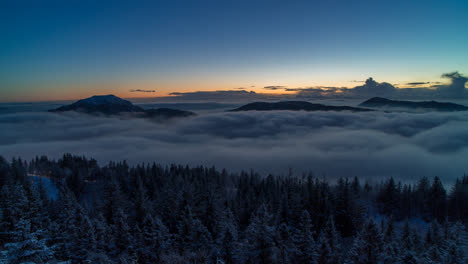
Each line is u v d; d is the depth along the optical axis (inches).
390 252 1193.4
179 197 2265.0
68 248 1248.8
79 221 1397.6
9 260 631.8
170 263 1289.4
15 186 1827.0
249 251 1227.2
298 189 2945.4
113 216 2063.2
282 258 1229.7
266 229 1214.3
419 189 3348.9
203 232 1542.8
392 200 3034.0
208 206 2182.6
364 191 3722.9
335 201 2564.0
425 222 2829.7
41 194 2252.7
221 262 1168.8
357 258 1171.9
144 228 1439.5
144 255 1338.6
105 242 1355.8
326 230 1654.8
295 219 2315.5
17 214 1503.4
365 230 1205.7
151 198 3122.5
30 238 669.9
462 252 1277.1
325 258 1218.0
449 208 2866.6
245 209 2628.0
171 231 1956.2
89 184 3882.9
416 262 1066.7
